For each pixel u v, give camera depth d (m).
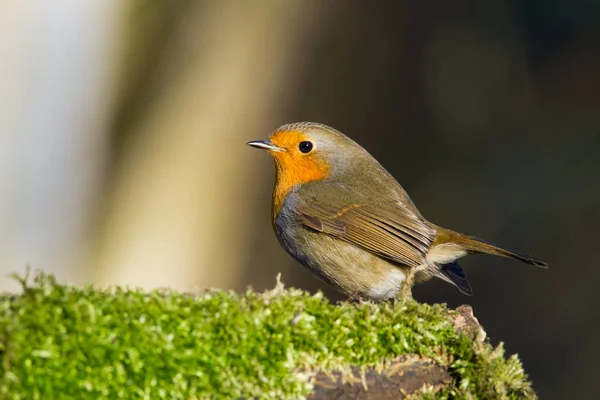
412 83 15.18
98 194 14.96
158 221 14.74
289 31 15.30
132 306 3.54
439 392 4.18
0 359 3.25
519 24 15.41
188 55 15.23
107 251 14.66
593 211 13.64
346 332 3.95
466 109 14.95
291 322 3.83
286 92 15.14
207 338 3.62
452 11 15.40
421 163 14.73
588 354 12.67
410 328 4.11
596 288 13.15
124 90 15.24
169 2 15.36
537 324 13.11
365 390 4.00
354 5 15.43
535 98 14.90
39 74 14.72
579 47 15.20
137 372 3.47
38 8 14.53
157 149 15.00
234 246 14.66
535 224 13.79
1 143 14.49
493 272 13.70
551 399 12.45
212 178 14.90
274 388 3.73
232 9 15.31
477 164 14.57
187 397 3.60
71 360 3.37
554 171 14.20
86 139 15.06
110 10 15.06
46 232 14.66
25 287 3.45
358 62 15.26
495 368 4.16
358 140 14.95
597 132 14.38
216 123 15.03
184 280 14.47
